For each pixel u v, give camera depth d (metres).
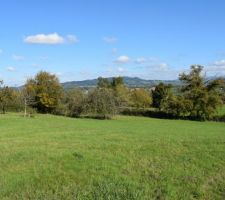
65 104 105.25
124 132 39.56
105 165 17.56
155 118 103.12
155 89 126.62
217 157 20.23
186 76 107.00
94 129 47.44
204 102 102.94
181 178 15.92
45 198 12.88
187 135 35.12
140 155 20.31
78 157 19.23
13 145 24.69
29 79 112.25
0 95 103.44
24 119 72.06
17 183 14.38
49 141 27.67
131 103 122.62
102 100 95.25
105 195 13.08
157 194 13.68
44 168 16.75
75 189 13.85
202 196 13.84
